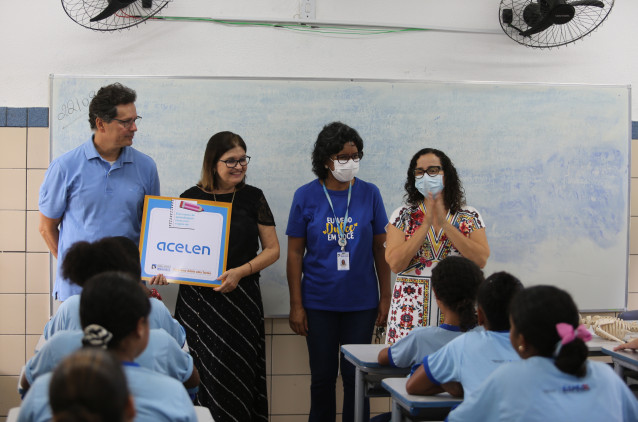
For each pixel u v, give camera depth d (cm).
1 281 334
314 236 307
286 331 346
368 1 344
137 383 139
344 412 313
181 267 284
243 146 289
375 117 345
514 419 148
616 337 261
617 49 360
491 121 350
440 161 270
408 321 264
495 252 352
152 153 336
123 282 146
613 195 358
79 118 331
